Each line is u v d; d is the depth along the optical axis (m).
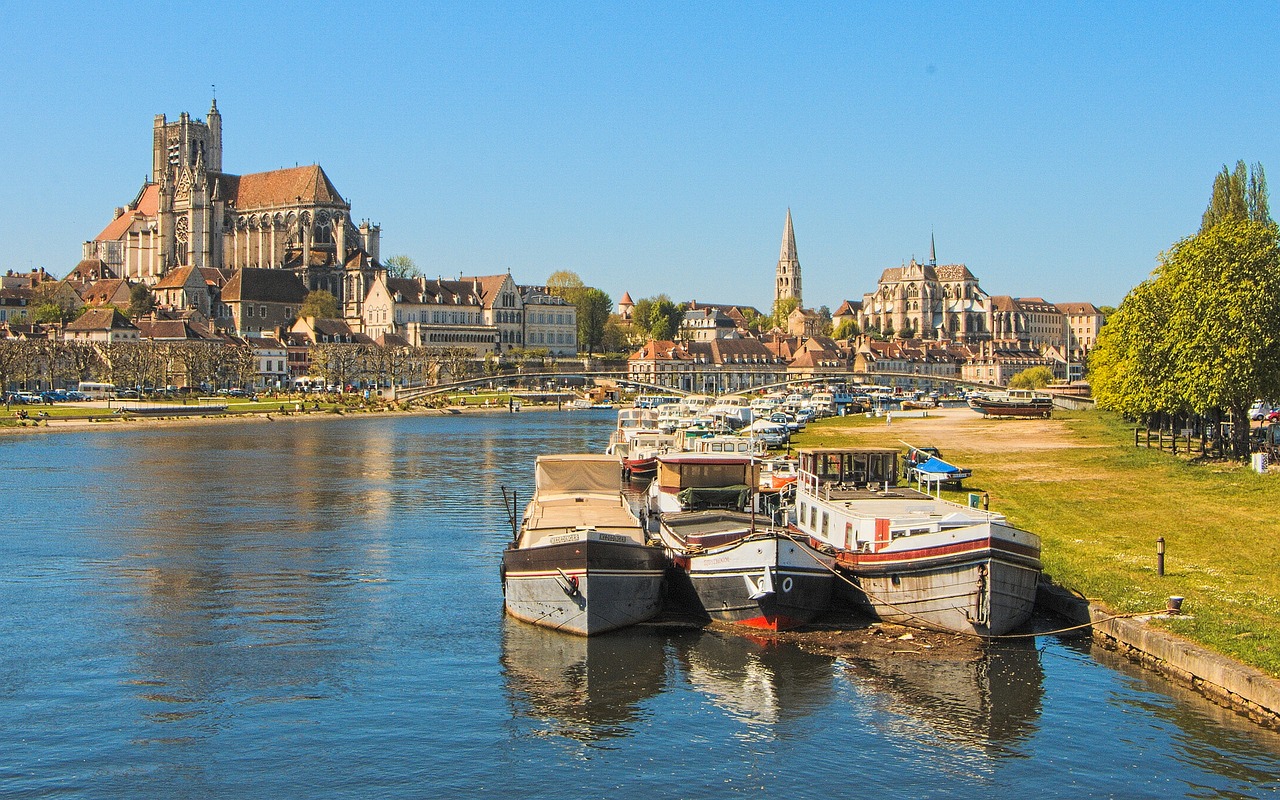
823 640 47.97
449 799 34.56
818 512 56.91
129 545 71.69
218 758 37.22
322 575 62.53
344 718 40.50
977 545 46.53
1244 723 38.31
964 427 152.38
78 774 35.97
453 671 45.28
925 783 35.31
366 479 109.62
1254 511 68.25
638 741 38.47
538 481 60.81
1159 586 50.00
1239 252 88.56
